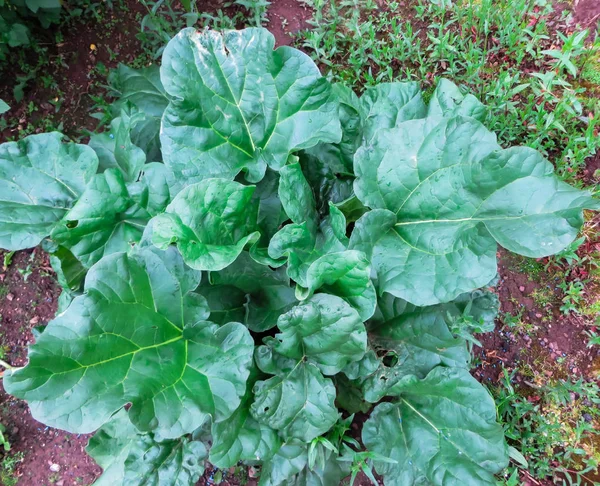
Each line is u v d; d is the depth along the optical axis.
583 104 2.91
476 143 1.76
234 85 1.95
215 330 1.78
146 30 3.22
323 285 1.83
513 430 2.54
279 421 1.90
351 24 3.01
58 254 1.81
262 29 1.92
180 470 1.99
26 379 1.43
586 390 2.56
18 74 3.11
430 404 2.14
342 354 1.90
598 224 2.77
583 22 3.03
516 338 2.71
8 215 1.90
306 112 2.02
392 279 1.88
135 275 1.67
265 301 2.12
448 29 3.09
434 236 1.88
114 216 1.86
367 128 2.32
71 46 3.17
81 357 1.52
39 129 3.06
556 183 1.67
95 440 2.22
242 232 1.92
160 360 1.69
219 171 1.96
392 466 2.12
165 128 1.89
